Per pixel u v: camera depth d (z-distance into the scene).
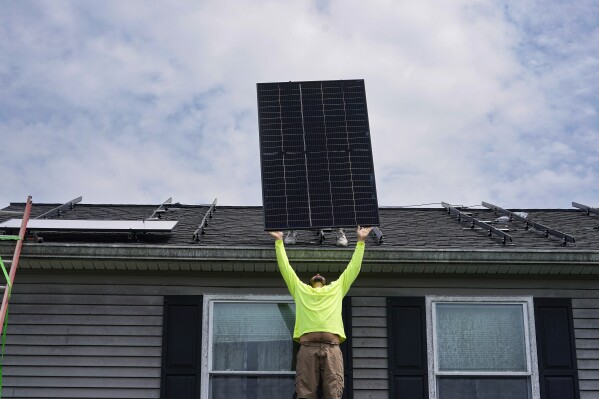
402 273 10.76
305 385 9.39
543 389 10.50
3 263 9.98
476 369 10.59
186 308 10.59
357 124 11.52
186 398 10.29
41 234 11.10
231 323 10.63
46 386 10.27
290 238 10.91
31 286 10.57
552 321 10.75
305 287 9.75
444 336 10.70
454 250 10.48
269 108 11.57
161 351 10.44
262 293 10.69
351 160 11.20
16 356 10.35
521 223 13.48
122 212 14.30
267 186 10.91
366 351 10.54
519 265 10.60
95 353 10.40
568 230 13.03
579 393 10.52
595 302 10.84
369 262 10.46
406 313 10.69
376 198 10.89
